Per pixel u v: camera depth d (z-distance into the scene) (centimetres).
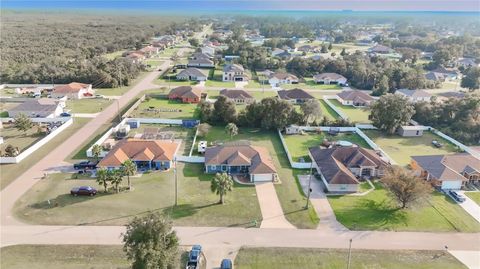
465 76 16012
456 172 7206
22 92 13725
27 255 4941
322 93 14800
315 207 6322
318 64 18012
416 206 6159
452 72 17788
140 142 8056
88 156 8150
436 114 10738
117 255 4969
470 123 9712
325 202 6500
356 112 12206
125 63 16788
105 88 14600
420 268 4891
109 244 5203
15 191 6612
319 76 16675
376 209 6309
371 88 15600
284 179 7362
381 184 7200
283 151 8794
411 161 8025
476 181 7319
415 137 9950
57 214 5916
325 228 5725
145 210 6091
